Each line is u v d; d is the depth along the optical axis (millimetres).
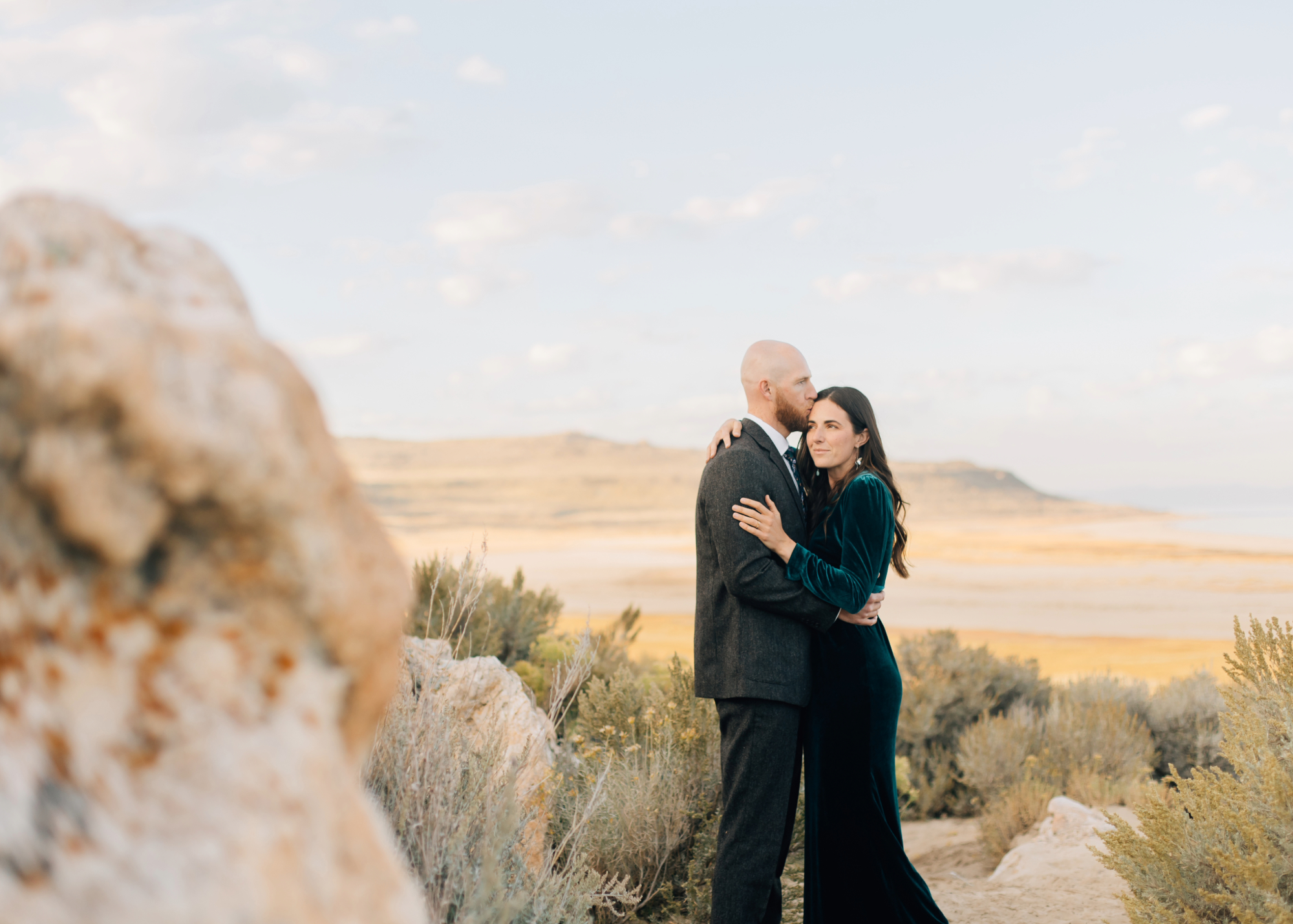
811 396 3533
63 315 734
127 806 757
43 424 743
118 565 781
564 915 2418
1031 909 3939
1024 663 8500
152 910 716
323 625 864
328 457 893
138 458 754
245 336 852
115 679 793
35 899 696
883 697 3211
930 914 3146
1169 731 7312
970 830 6137
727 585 3162
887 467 3439
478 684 3582
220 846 754
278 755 814
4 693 769
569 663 5496
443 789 2238
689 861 3828
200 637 820
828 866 3145
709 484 3252
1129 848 2984
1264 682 3090
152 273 901
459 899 1984
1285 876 2607
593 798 2955
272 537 823
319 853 803
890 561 3449
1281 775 2721
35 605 789
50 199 885
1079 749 6621
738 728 3162
